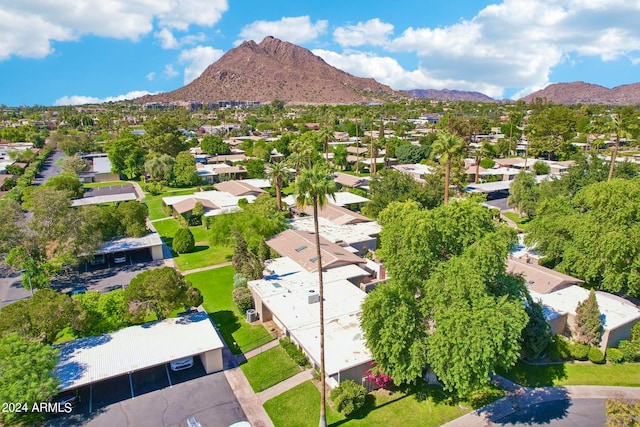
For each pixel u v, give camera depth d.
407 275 31.91
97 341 32.91
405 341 28.30
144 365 29.91
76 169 112.31
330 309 37.59
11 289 50.12
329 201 76.88
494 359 26.06
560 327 37.34
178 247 60.25
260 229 56.03
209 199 81.75
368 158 125.69
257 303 41.25
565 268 45.62
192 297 36.62
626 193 41.50
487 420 28.22
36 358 27.03
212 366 33.41
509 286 29.75
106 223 59.06
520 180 74.19
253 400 30.34
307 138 130.50
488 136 170.25
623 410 22.84
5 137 163.25
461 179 81.25
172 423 28.05
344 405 28.38
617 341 36.25
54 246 48.94
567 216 47.41
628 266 40.09
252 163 109.31
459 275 27.86
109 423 28.05
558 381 32.34
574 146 125.94
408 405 29.70
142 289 34.91
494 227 33.41
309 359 34.03
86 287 49.53
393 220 35.72
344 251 51.66
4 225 46.31
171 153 128.38
